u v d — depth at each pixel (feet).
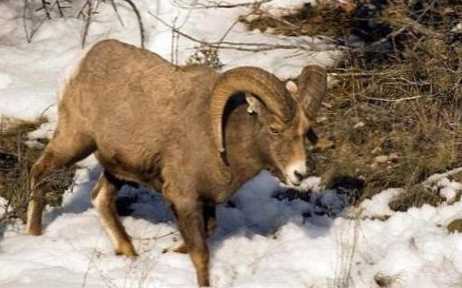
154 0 71.97
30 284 40.52
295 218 49.14
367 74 58.95
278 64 63.31
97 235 47.06
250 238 47.50
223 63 63.62
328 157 54.85
